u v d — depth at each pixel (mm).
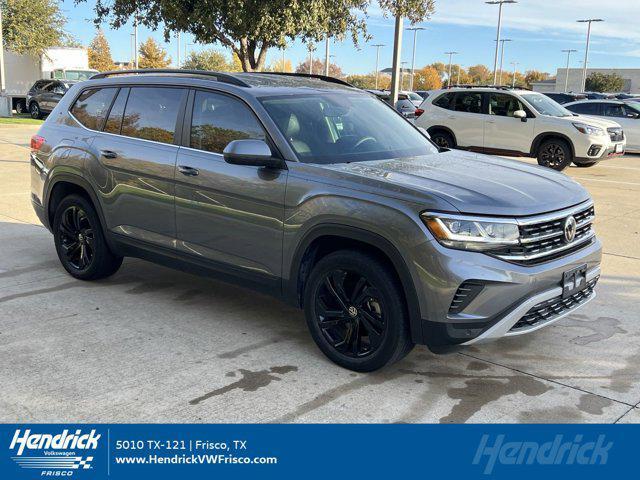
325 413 3521
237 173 4344
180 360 4152
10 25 32531
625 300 5422
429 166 4242
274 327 4770
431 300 3553
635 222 8609
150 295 5441
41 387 3746
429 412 3553
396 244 3615
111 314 4965
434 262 3516
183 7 16203
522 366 4141
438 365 4145
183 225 4754
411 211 3586
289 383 3855
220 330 4688
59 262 6355
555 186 4094
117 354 4223
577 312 5129
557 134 13508
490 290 3518
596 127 13430
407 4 16188
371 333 3877
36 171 5973
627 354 4328
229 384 3832
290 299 4246
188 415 3480
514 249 3609
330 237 4004
